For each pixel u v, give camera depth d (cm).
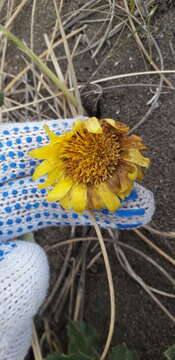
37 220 13
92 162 11
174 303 14
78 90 15
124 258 15
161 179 14
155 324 14
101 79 15
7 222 12
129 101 15
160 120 14
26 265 11
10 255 11
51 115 17
